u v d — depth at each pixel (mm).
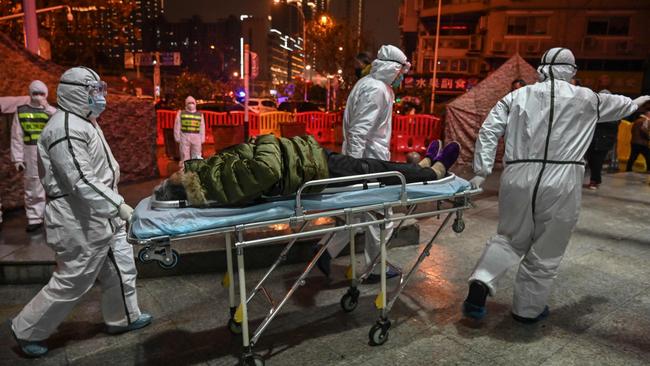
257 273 4566
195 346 3291
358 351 3205
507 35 37188
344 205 2963
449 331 3475
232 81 61531
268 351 3207
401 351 3207
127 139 8445
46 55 13312
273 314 3039
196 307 3877
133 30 23219
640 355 3158
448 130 11352
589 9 34469
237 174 2660
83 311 3803
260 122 15664
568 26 35188
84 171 2879
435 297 4055
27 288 4188
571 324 3586
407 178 3266
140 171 8766
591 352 3191
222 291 4176
